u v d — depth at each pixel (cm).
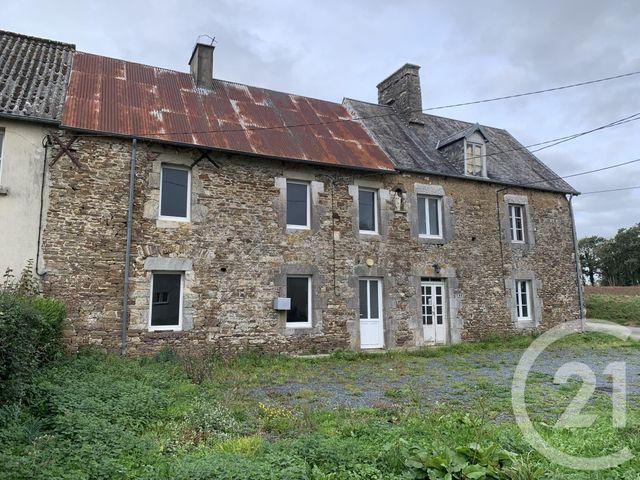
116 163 952
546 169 1641
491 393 703
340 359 1041
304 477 380
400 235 1250
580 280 1537
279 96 1375
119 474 389
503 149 1666
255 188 1080
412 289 1243
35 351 597
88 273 902
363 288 1200
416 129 1534
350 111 1470
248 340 1026
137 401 568
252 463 394
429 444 444
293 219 1139
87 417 488
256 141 1100
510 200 1453
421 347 1206
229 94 1270
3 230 851
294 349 1070
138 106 1049
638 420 535
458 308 1306
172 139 990
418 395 687
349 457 418
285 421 543
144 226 962
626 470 394
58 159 908
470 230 1364
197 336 979
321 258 1132
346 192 1191
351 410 595
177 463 402
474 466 375
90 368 729
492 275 1376
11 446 420
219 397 662
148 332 937
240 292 1031
